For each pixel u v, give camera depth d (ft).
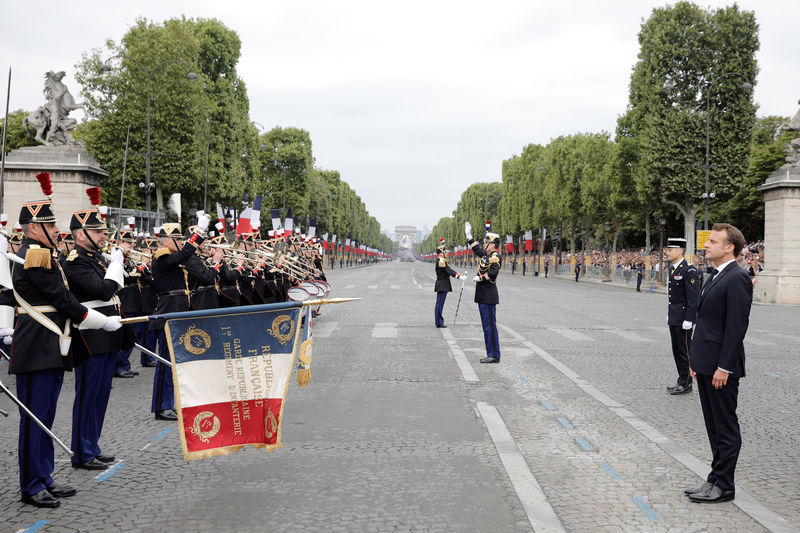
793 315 73.36
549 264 251.60
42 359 16.30
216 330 17.06
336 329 51.85
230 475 18.30
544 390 29.86
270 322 17.19
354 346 42.86
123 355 32.07
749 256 119.14
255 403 17.15
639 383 31.89
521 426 23.67
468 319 60.44
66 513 15.55
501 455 20.07
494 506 16.02
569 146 198.90
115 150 111.75
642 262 167.02
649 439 22.09
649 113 122.83
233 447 16.99
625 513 15.70
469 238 37.83
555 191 200.44
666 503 16.39
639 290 125.29
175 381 16.81
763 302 94.79
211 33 134.21
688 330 29.50
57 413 24.91
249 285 36.17
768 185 94.68
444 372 33.96
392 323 56.34
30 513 15.52
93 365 18.86
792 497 16.96
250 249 39.01
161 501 16.33
